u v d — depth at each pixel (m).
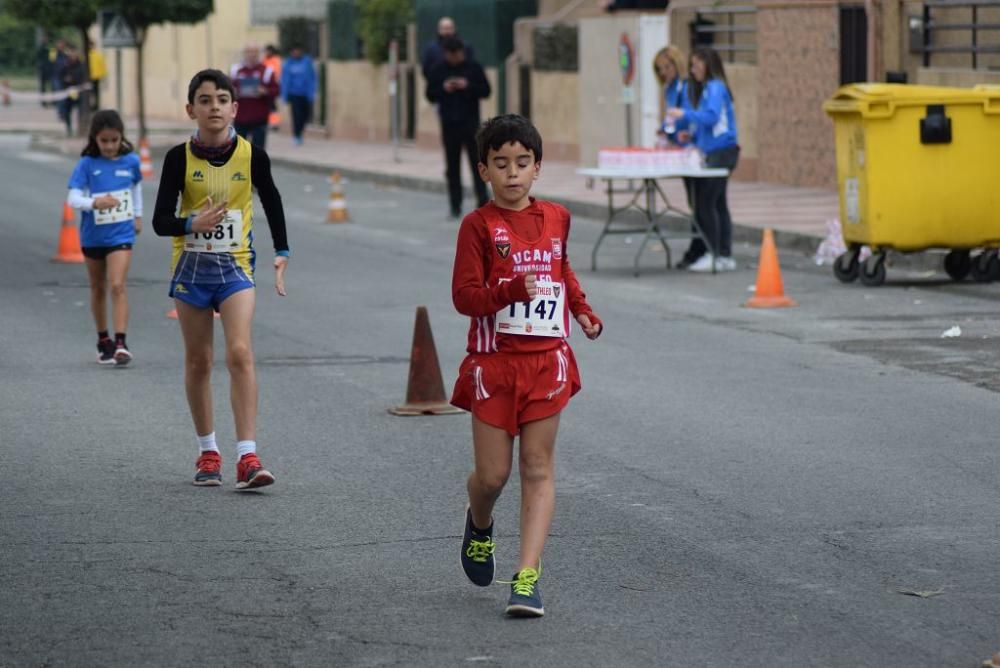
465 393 13.40
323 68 90.00
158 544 15.45
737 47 55.88
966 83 44.41
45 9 80.50
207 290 17.59
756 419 20.86
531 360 13.09
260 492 17.48
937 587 13.93
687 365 24.77
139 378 24.22
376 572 14.53
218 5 103.19
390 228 47.06
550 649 12.40
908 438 19.73
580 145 60.75
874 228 32.56
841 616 13.16
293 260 39.19
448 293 33.31
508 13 71.56
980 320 28.64
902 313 29.62
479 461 13.23
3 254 40.25
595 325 13.52
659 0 60.66
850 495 17.09
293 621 13.14
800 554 14.95
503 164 13.02
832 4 50.12
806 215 44.12
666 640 12.59
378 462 18.86
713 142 35.88
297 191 60.19
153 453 19.39
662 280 34.88
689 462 18.59
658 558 14.86
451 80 48.78
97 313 25.47
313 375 24.31
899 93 32.16
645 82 52.97
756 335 27.47
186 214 17.64
